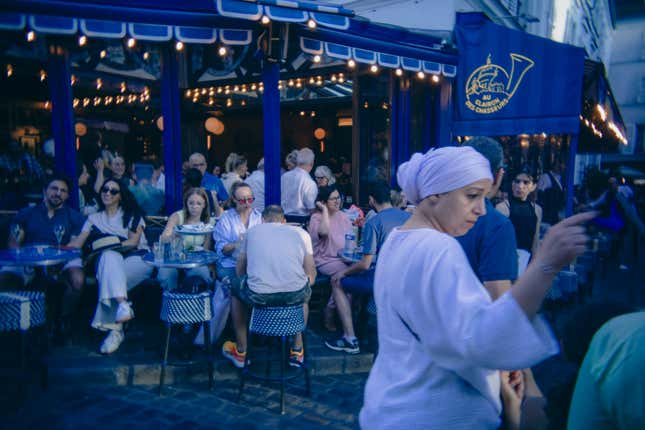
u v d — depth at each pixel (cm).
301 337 422
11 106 982
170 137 641
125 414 349
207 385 401
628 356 110
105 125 997
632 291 339
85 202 680
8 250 425
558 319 558
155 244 427
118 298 414
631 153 2677
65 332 446
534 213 461
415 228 125
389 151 777
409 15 795
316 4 464
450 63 672
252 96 1074
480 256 188
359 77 810
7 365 412
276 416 352
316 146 1379
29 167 768
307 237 403
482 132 694
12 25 406
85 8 423
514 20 1047
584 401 119
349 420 348
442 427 114
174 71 636
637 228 171
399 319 120
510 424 150
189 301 379
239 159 848
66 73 563
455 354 104
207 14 462
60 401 366
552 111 656
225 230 475
